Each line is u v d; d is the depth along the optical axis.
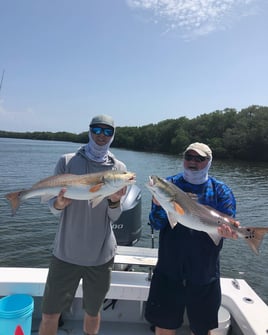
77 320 3.67
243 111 67.12
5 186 18.75
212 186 3.02
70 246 2.91
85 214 2.91
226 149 59.81
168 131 76.50
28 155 46.94
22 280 3.39
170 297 2.81
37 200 14.97
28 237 10.16
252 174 32.44
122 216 4.24
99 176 2.84
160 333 2.87
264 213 15.20
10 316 2.89
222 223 2.77
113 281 3.46
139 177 25.52
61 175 2.90
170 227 2.91
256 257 9.64
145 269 4.95
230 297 3.42
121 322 3.70
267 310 3.18
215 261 2.84
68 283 2.95
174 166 36.12
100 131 3.04
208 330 2.79
